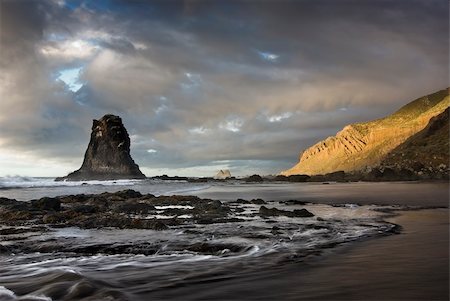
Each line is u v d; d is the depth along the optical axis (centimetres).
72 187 6512
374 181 8469
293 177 10969
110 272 886
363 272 846
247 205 2759
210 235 1396
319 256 1023
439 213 2089
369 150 18250
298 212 2052
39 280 798
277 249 1121
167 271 887
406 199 3138
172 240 1304
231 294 710
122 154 12112
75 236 1406
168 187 6794
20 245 1237
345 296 684
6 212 2036
